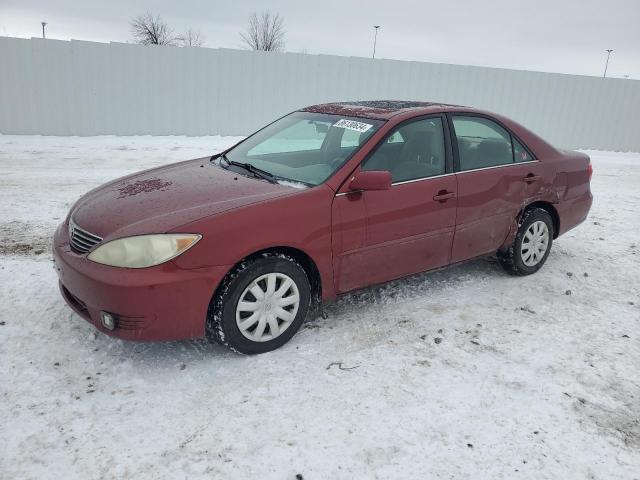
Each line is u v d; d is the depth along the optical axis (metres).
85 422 2.78
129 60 11.98
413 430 2.82
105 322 3.08
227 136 13.11
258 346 3.40
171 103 12.52
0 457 2.52
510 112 14.64
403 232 3.90
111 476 2.44
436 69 13.81
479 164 4.42
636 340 3.90
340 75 13.27
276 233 3.29
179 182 3.83
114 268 3.01
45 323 3.73
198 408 2.92
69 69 11.70
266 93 12.98
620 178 11.01
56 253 3.40
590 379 3.37
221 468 2.51
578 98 14.95
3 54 11.25
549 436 2.83
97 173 8.91
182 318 3.09
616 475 2.58
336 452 2.64
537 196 4.78
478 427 2.87
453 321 4.04
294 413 2.91
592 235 6.52
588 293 4.71
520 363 3.51
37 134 11.97
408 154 4.02
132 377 3.17
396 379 3.26
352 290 3.81
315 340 3.66
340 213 3.56
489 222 4.47
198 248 3.05
